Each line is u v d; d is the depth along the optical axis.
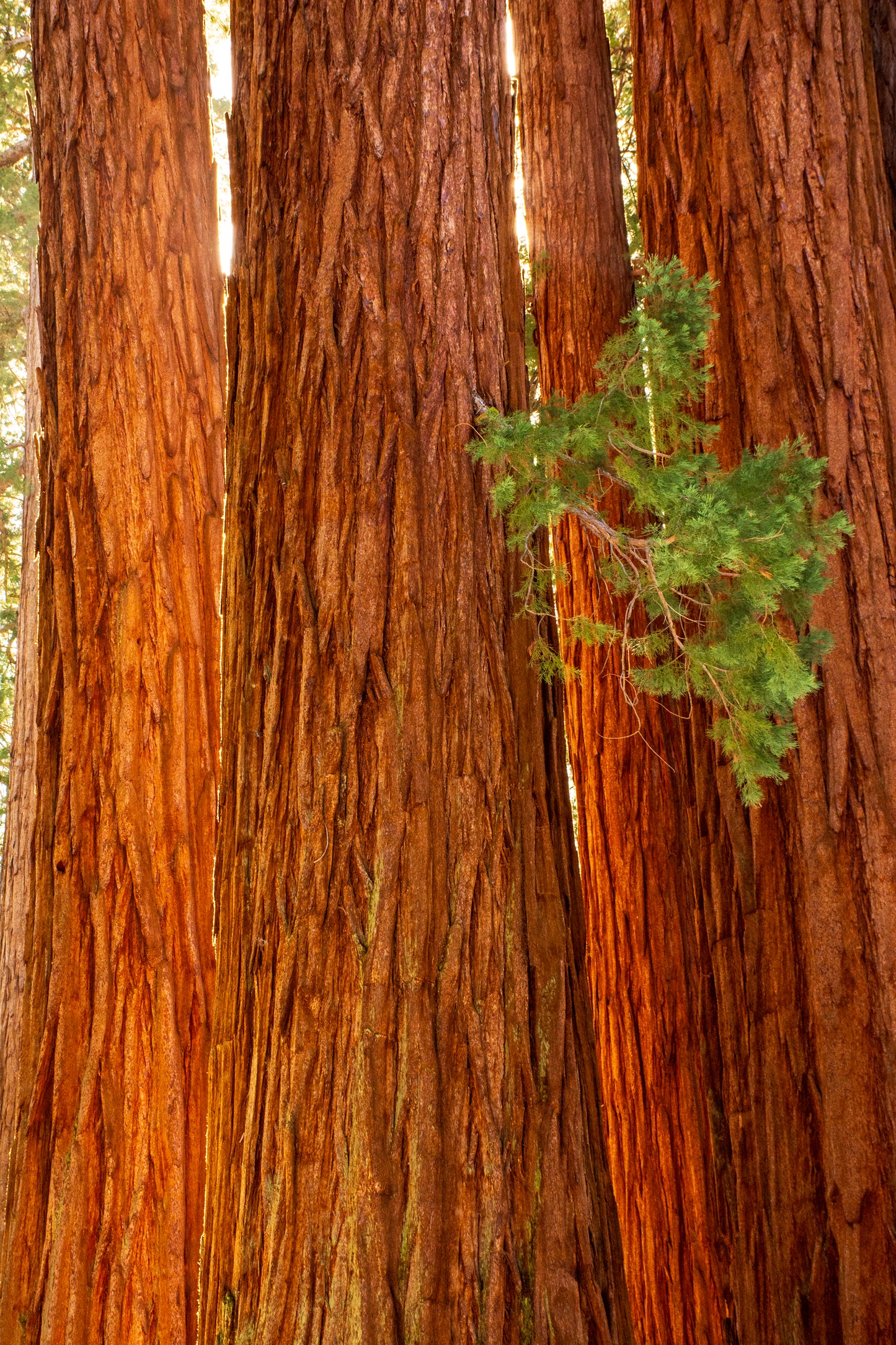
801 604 3.41
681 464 2.96
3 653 11.83
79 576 4.62
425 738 2.95
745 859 4.18
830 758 4.05
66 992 4.24
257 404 3.39
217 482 4.98
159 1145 4.16
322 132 3.39
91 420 4.73
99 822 4.41
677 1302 4.49
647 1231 4.67
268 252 3.43
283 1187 2.72
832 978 3.91
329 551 3.10
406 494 3.10
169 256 4.98
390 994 2.78
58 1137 4.12
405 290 3.25
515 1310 2.64
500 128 3.63
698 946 4.40
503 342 3.42
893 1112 3.79
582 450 3.11
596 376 5.76
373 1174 2.64
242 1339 2.69
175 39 5.14
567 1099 2.89
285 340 3.34
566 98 6.21
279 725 3.09
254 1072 2.89
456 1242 2.65
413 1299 2.57
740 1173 4.04
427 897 2.85
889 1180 3.75
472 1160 2.71
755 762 3.34
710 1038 4.30
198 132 5.21
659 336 2.95
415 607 3.03
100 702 4.54
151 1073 4.21
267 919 2.98
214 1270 2.93
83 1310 3.97
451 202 3.36
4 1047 7.57
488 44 3.63
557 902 3.07
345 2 3.45
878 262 4.52
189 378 4.96
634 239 8.63
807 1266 3.78
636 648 3.59
